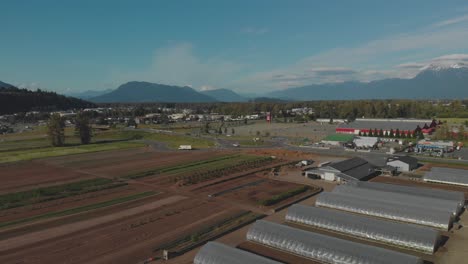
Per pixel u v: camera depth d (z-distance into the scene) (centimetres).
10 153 12075
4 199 6344
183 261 3847
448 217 4728
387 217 5109
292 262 3816
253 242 4331
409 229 4259
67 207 5869
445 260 3822
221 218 5253
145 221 5138
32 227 4925
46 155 11656
